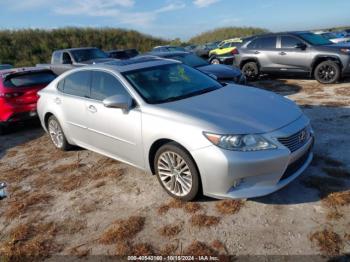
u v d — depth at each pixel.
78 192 4.28
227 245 3.00
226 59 15.42
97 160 5.21
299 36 10.16
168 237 3.20
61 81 5.45
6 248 3.34
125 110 4.07
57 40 33.81
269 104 3.84
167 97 4.13
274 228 3.14
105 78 4.55
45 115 5.77
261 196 3.39
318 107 7.10
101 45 35.56
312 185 3.75
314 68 9.86
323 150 4.67
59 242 3.34
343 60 9.17
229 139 3.20
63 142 5.59
